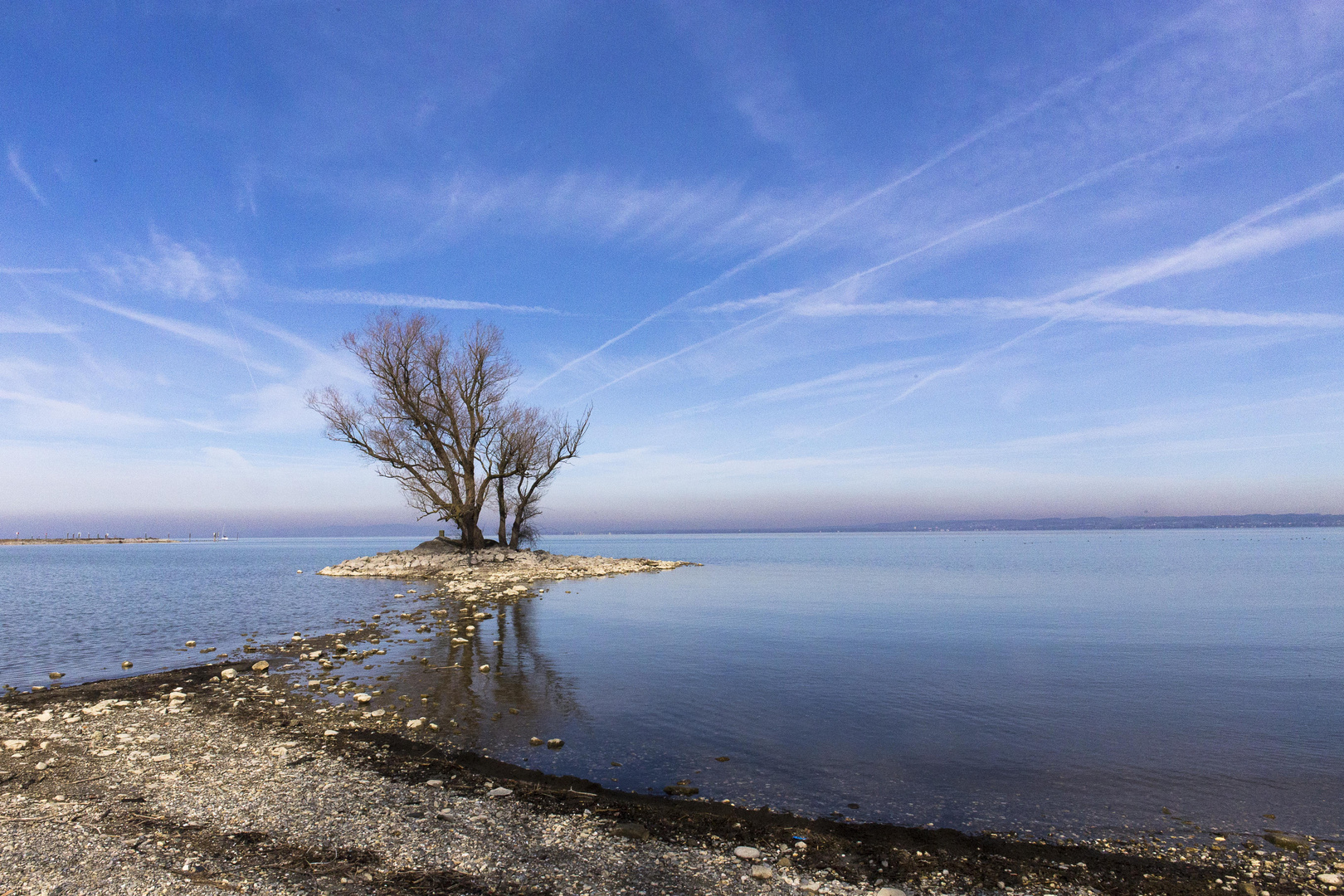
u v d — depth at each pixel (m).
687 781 9.43
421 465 46.34
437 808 8.26
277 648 19.19
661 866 6.93
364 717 12.26
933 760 10.37
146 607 29.73
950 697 14.09
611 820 8.02
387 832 7.57
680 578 45.94
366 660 17.38
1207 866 7.18
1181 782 9.58
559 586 38.44
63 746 10.44
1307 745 11.20
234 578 48.88
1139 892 6.66
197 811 8.07
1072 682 15.52
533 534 54.81
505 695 13.91
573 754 10.44
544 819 7.99
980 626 24.23
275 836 7.44
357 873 6.68
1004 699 13.94
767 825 8.00
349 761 9.93
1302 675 16.38
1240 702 13.88
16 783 8.88
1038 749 10.90
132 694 13.90
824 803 8.73
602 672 16.14
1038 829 8.07
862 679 15.57
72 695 13.76
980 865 7.12
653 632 22.05
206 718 12.12
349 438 45.06
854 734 11.58
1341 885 6.80
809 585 41.22
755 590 37.47
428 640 20.47
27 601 33.28
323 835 7.48
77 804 8.23
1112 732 11.83
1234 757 10.58
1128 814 8.52
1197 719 12.62
